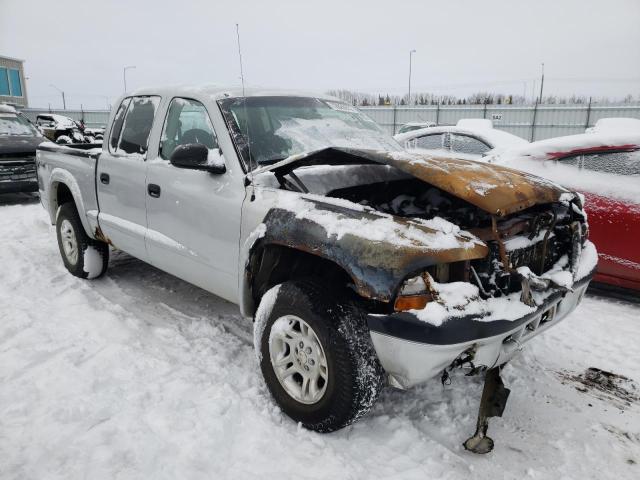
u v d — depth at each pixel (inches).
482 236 94.5
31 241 245.4
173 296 174.6
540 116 906.7
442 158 109.3
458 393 116.7
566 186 176.2
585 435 103.5
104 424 100.5
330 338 92.7
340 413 94.3
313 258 107.1
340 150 104.3
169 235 138.5
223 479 87.8
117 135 163.8
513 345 93.6
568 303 108.0
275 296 104.3
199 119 134.3
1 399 109.0
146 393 111.6
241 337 143.6
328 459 93.3
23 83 1336.1
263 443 97.0
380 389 94.3
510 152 194.2
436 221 90.4
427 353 83.7
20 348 132.0
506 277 94.7
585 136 179.9
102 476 87.0
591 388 120.8
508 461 95.5
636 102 889.5
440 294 83.8
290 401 103.5
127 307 164.4
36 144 355.9
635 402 115.3
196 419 103.2
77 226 182.9
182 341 139.3
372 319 87.8
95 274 186.5
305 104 146.7
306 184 114.2
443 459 95.3
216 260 123.9
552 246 109.0
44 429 99.0
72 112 1213.1
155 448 93.9
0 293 172.6
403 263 83.5
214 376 121.1
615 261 167.6
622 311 165.2
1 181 336.8
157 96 150.4
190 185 128.9
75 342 136.4
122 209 156.9
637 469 93.8
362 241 88.6
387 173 127.3
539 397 116.9
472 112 948.6
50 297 171.3
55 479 86.2
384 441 99.8
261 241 106.7
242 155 120.3
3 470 88.3
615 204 166.7
